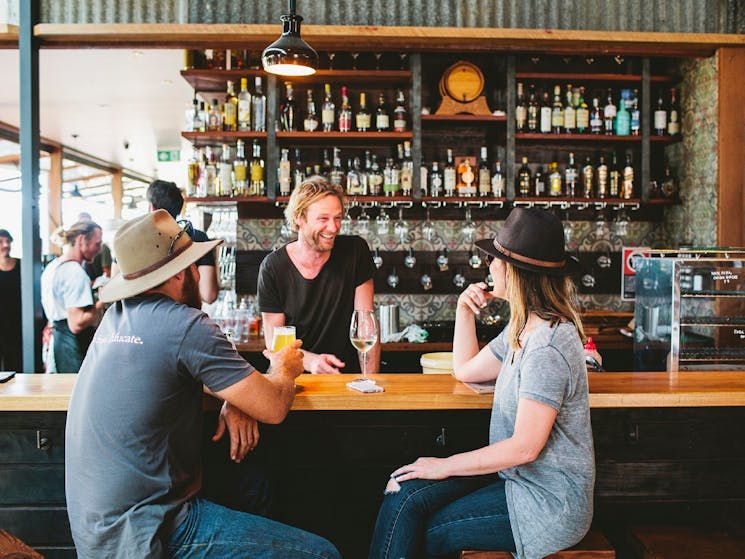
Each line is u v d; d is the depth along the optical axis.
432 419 2.05
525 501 1.69
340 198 2.63
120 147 9.66
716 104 4.02
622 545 2.16
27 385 2.09
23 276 3.19
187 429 1.64
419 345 4.10
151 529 1.54
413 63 4.21
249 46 3.60
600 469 2.06
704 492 2.08
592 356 2.48
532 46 3.75
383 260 4.71
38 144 3.34
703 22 3.78
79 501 1.58
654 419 2.06
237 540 1.59
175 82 6.16
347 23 3.60
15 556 1.29
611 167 4.72
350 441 2.05
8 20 3.43
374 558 1.81
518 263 1.75
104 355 1.61
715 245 4.09
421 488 1.83
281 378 1.79
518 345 1.75
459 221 4.72
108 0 3.48
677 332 2.43
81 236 4.09
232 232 4.66
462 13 3.64
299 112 4.57
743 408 2.09
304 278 2.75
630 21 3.73
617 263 4.80
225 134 4.23
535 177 4.71
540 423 1.62
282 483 2.06
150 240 1.66
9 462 1.97
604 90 4.67
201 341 1.59
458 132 4.63
